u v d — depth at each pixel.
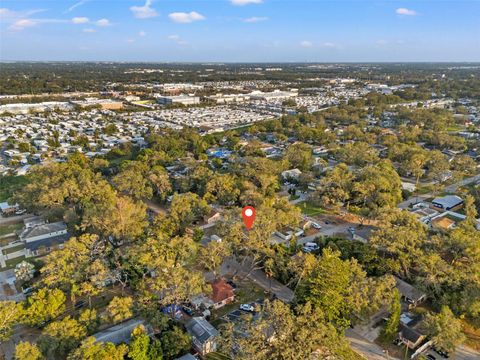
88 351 54.06
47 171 129.62
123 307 64.81
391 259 82.00
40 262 84.25
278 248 88.19
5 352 63.28
